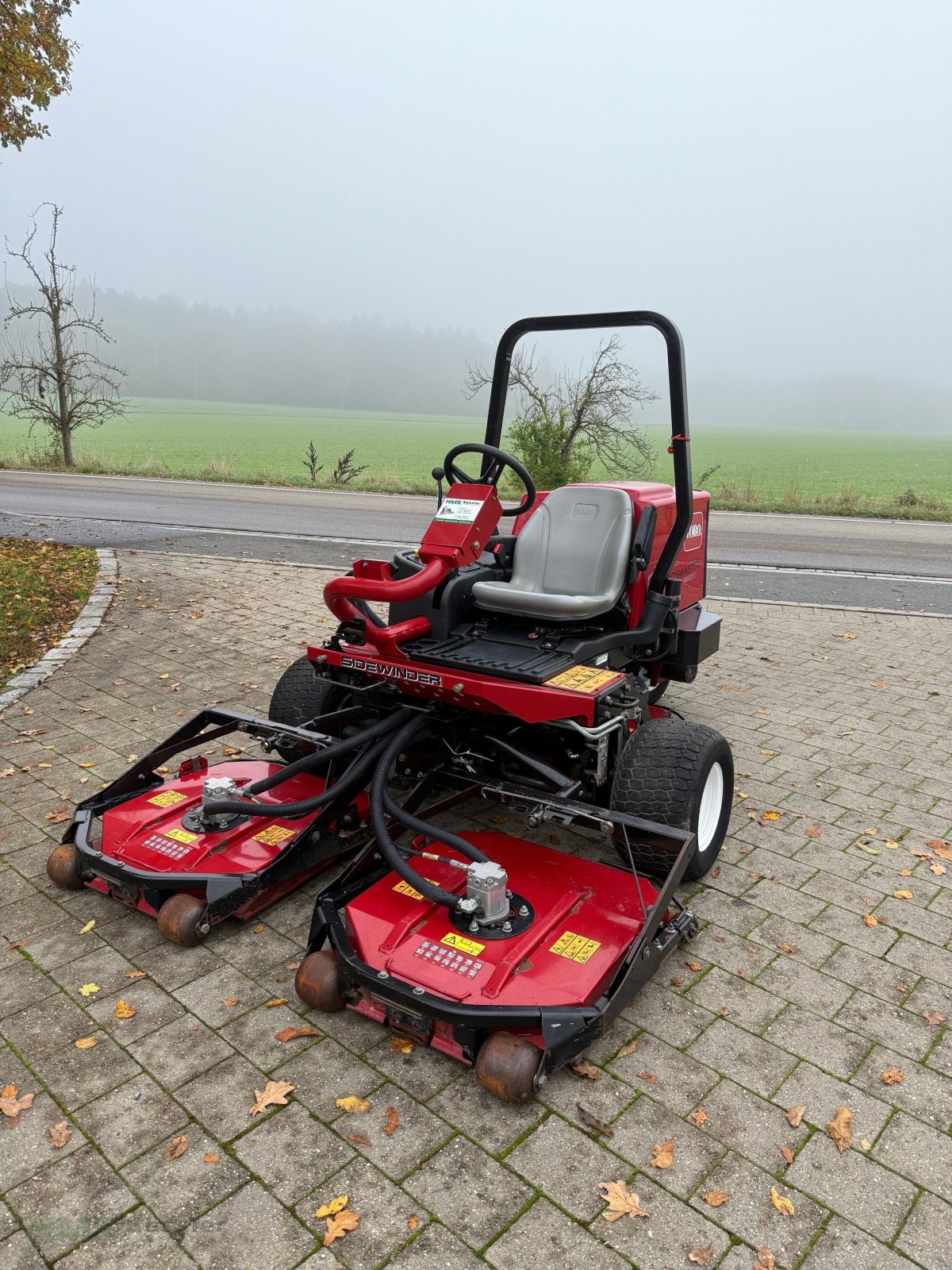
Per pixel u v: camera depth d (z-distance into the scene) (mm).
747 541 13672
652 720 3857
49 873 3535
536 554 4035
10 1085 2588
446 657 3463
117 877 3273
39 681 6023
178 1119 2467
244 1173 2291
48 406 24734
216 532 13133
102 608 8016
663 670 4777
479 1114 2484
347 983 2844
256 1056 2711
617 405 19453
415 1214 2176
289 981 3059
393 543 12469
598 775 3326
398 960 2717
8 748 4938
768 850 3967
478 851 2941
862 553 12633
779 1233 2133
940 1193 2248
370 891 3041
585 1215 2174
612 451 21375
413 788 4023
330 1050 2736
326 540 12641
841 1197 2232
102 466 24109
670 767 3377
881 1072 2660
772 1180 2279
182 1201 2213
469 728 3645
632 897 3031
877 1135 2426
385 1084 2598
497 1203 2207
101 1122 2457
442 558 3408
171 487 20391
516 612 3715
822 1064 2693
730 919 3438
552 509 4078
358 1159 2332
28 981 3047
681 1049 2748
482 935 2771
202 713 3963
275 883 3365
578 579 3883
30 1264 2053
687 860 2910
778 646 7336
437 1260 2057
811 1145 2391
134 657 6602
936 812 4348
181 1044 2756
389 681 3555
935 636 7730
